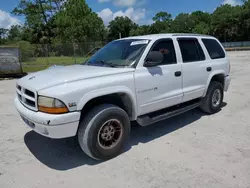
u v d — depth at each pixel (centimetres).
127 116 332
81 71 324
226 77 532
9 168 304
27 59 1958
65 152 348
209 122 457
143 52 352
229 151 332
